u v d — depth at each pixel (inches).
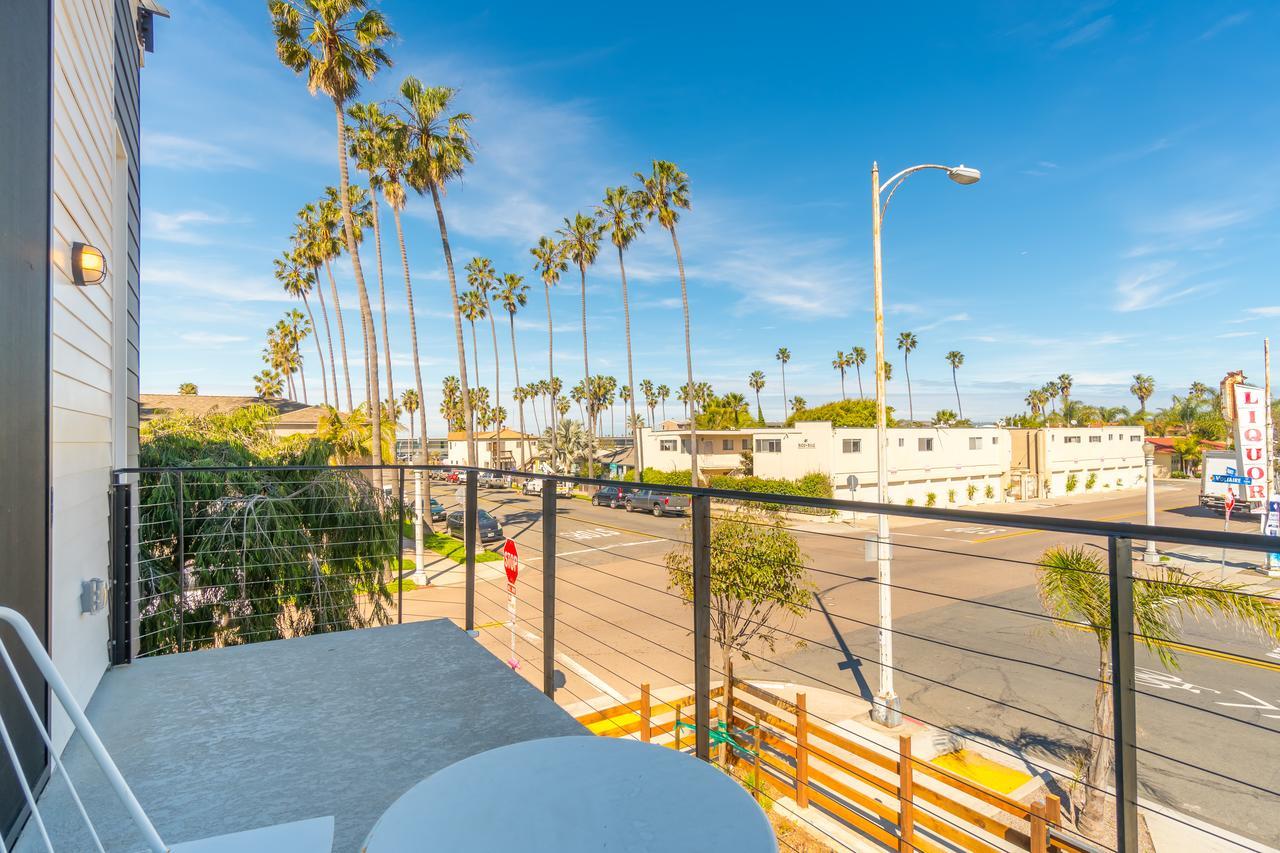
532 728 85.9
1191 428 2053.4
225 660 114.3
